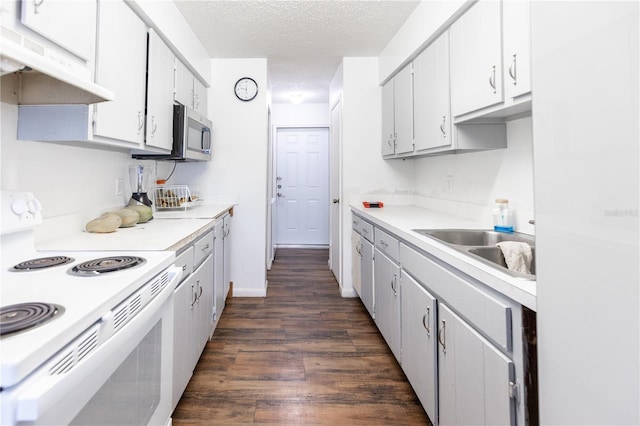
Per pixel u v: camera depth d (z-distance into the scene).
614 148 0.47
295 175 5.28
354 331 2.37
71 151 1.53
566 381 0.57
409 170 3.12
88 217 1.65
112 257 1.11
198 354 1.75
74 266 1.00
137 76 1.63
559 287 0.58
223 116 3.07
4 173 1.18
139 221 1.86
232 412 1.51
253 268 3.12
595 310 0.51
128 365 0.85
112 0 1.40
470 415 1.04
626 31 0.45
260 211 3.10
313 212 5.33
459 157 2.22
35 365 0.51
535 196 0.63
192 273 1.63
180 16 2.20
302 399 1.61
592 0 0.50
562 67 0.56
